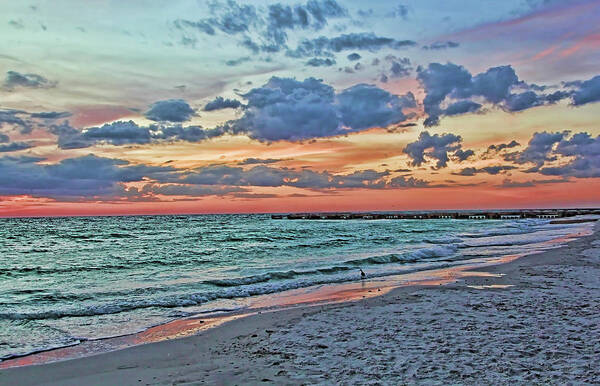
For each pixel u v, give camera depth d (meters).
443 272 18.36
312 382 6.07
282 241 41.97
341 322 9.62
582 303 10.53
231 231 63.44
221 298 14.00
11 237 55.75
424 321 9.30
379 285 15.55
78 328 10.32
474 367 6.32
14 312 12.12
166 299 13.60
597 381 5.65
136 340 9.20
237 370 6.81
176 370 7.01
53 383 6.61
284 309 11.82
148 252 33.12
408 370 6.32
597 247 26.00
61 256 31.19
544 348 7.08
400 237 44.00
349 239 42.22
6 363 7.71
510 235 43.38
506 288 13.09
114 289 16.31
